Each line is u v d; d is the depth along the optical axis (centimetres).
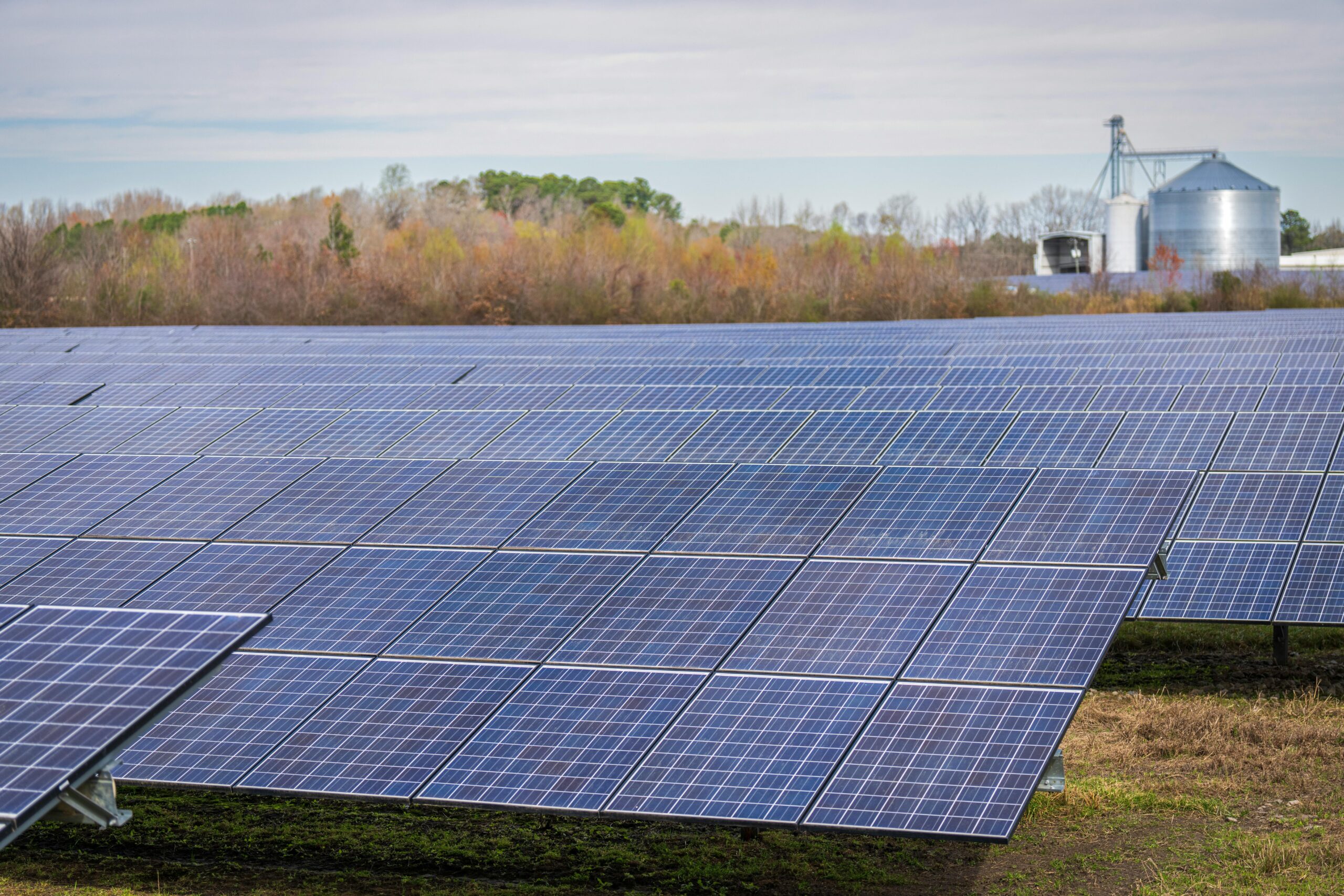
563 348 3494
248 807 1625
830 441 2094
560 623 1382
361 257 10388
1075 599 1316
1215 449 2109
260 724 1247
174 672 879
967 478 1650
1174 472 1572
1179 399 2373
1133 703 1939
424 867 1441
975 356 3216
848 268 9712
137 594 1536
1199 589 1852
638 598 1420
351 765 1175
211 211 15225
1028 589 1345
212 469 1977
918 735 1137
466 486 1817
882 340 3778
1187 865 1364
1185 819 1495
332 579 1534
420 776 1151
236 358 3148
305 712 1259
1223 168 12962
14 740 823
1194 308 8175
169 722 1259
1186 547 1938
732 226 16612
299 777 1166
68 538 1725
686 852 1455
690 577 1459
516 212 19275
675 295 9331
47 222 11638
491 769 1151
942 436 2141
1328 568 1833
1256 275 8462
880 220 16325
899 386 2580
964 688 1194
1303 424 2152
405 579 1518
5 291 8350
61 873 1445
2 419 2394
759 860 1423
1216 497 2012
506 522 1666
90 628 952
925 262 9750
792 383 2686
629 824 1550
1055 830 1479
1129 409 2369
